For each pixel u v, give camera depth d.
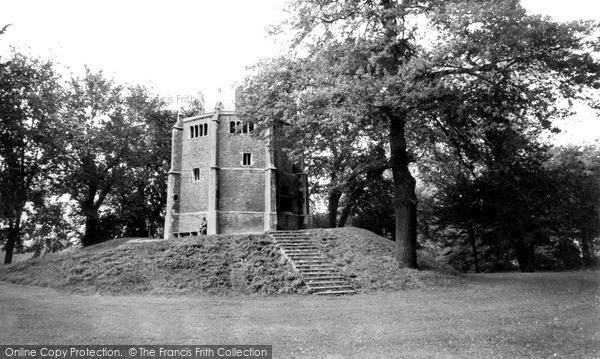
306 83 19.42
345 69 18.59
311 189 41.56
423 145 24.11
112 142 41.91
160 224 52.09
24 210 36.12
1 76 31.42
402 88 16.73
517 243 30.30
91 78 42.81
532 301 13.10
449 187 33.50
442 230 39.69
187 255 21.84
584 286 16.34
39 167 36.16
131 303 15.23
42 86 35.88
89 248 32.38
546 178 27.80
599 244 36.03
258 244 22.92
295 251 22.20
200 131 41.69
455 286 18.92
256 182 40.28
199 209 40.12
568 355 7.21
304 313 12.53
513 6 15.84
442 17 16.30
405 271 20.47
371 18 19.23
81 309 13.45
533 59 16.47
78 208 43.31
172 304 14.98
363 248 23.44
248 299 16.55
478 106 17.84
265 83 21.48
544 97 17.38
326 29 20.91
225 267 20.45
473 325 9.73
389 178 35.62
